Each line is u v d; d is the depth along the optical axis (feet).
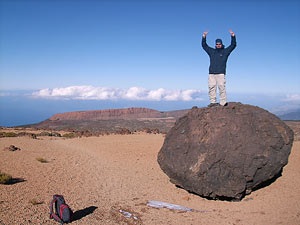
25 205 30.30
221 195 34.83
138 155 70.49
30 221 26.27
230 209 33.40
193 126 37.99
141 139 103.81
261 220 28.96
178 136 38.88
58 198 27.76
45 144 80.59
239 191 34.45
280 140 36.52
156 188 43.55
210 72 40.83
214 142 35.29
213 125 36.78
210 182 34.68
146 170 55.42
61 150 71.61
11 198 31.94
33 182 39.58
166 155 38.75
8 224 25.14
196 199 37.99
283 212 30.76
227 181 34.55
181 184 37.76
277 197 36.58
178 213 32.14
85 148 80.94
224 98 40.70
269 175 36.29
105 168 55.11
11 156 56.08
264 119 38.01
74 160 59.26
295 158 59.62
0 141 77.92
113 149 79.41
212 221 29.50
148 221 29.27
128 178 48.80
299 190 38.96
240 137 35.50
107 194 38.73
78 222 27.32
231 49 39.68
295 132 116.88
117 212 31.48
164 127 230.68
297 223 26.94
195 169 34.91
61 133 155.12
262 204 34.40
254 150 34.83
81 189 39.47
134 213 31.55
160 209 33.47
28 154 60.29
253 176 34.83
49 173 45.78
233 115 37.78
